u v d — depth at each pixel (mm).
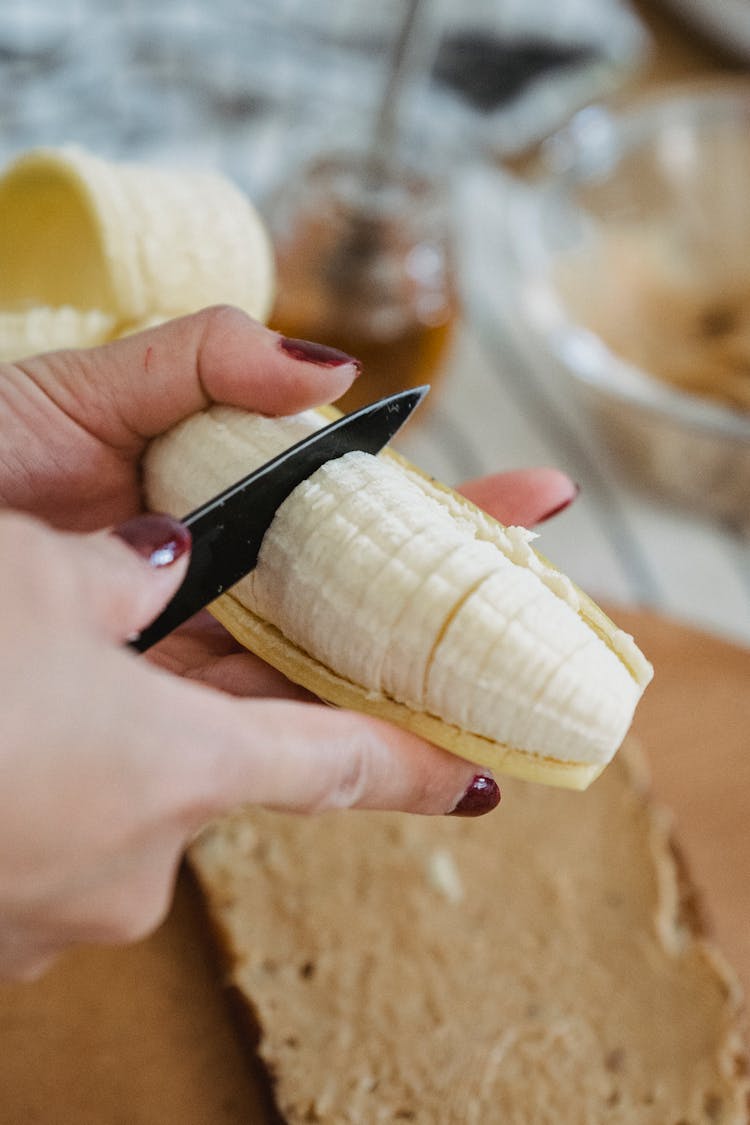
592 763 282
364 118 546
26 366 325
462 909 383
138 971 372
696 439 479
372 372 481
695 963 375
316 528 288
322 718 271
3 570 241
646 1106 354
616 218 585
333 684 292
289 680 308
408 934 377
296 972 368
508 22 669
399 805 289
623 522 514
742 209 585
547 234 546
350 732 273
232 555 289
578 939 379
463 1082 353
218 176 397
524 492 347
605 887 389
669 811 410
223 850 385
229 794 257
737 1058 359
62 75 631
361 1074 352
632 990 371
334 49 690
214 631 338
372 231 458
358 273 460
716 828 412
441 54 662
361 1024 360
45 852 243
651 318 553
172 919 381
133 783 245
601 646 283
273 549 292
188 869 381
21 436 327
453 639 276
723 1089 355
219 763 254
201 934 378
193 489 309
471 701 278
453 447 525
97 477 338
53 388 323
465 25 663
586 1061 359
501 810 402
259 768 259
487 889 387
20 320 374
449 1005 365
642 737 427
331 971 368
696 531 518
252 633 300
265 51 678
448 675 277
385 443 310
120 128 618
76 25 652
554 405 555
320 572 286
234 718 258
